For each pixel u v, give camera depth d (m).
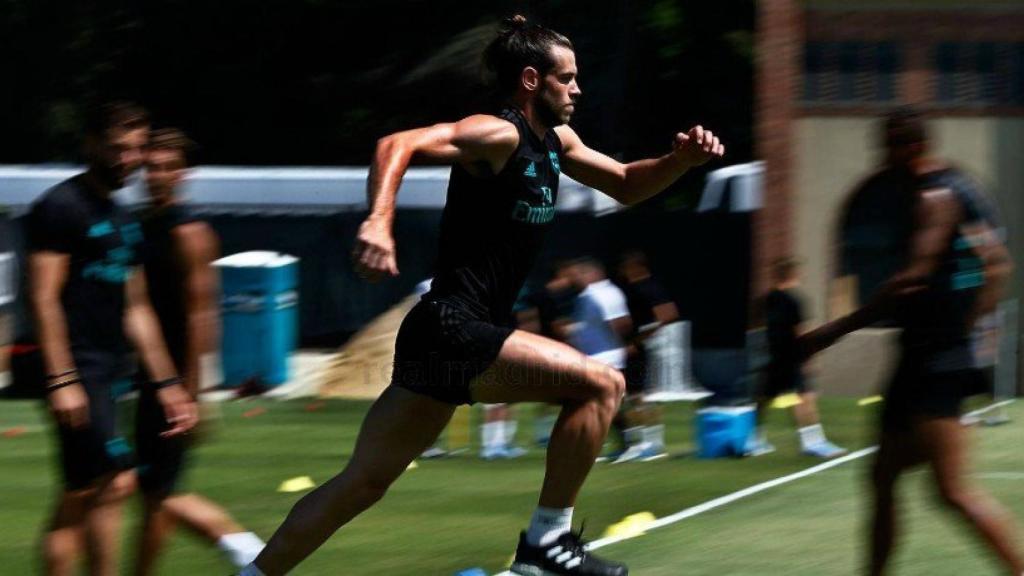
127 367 10.69
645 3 44.94
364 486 9.45
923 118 10.55
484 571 13.57
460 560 14.20
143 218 10.98
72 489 10.34
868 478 10.91
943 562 12.89
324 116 50.03
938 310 10.30
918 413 10.35
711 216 36.69
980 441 22.12
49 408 10.15
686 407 30.89
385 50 48.94
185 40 50.62
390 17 48.41
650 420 22.86
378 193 8.36
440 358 9.15
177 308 11.08
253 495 18.98
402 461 9.47
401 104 49.00
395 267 8.29
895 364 10.59
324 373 34.03
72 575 10.49
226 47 50.59
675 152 10.03
